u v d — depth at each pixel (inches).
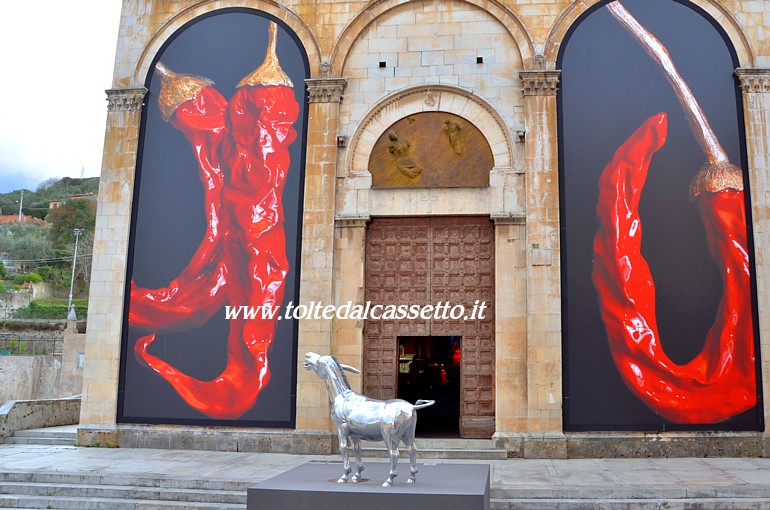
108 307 762.8
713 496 520.7
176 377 745.6
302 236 751.7
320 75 781.3
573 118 741.3
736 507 502.6
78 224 3019.2
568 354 699.4
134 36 818.2
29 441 782.5
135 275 768.3
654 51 748.0
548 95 746.8
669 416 684.7
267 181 768.3
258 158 774.5
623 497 523.8
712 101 733.9
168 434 733.9
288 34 796.6
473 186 749.3
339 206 761.0
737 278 700.0
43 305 2401.6
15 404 805.9
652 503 510.3
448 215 754.8
